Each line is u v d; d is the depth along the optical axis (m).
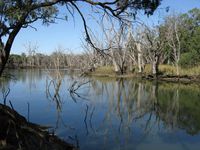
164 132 15.10
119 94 31.69
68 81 47.97
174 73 55.69
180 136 14.30
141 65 62.50
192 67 57.00
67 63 108.81
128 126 16.23
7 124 8.16
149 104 24.36
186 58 58.44
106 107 22.64
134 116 19.14
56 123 16.42
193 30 71.25
